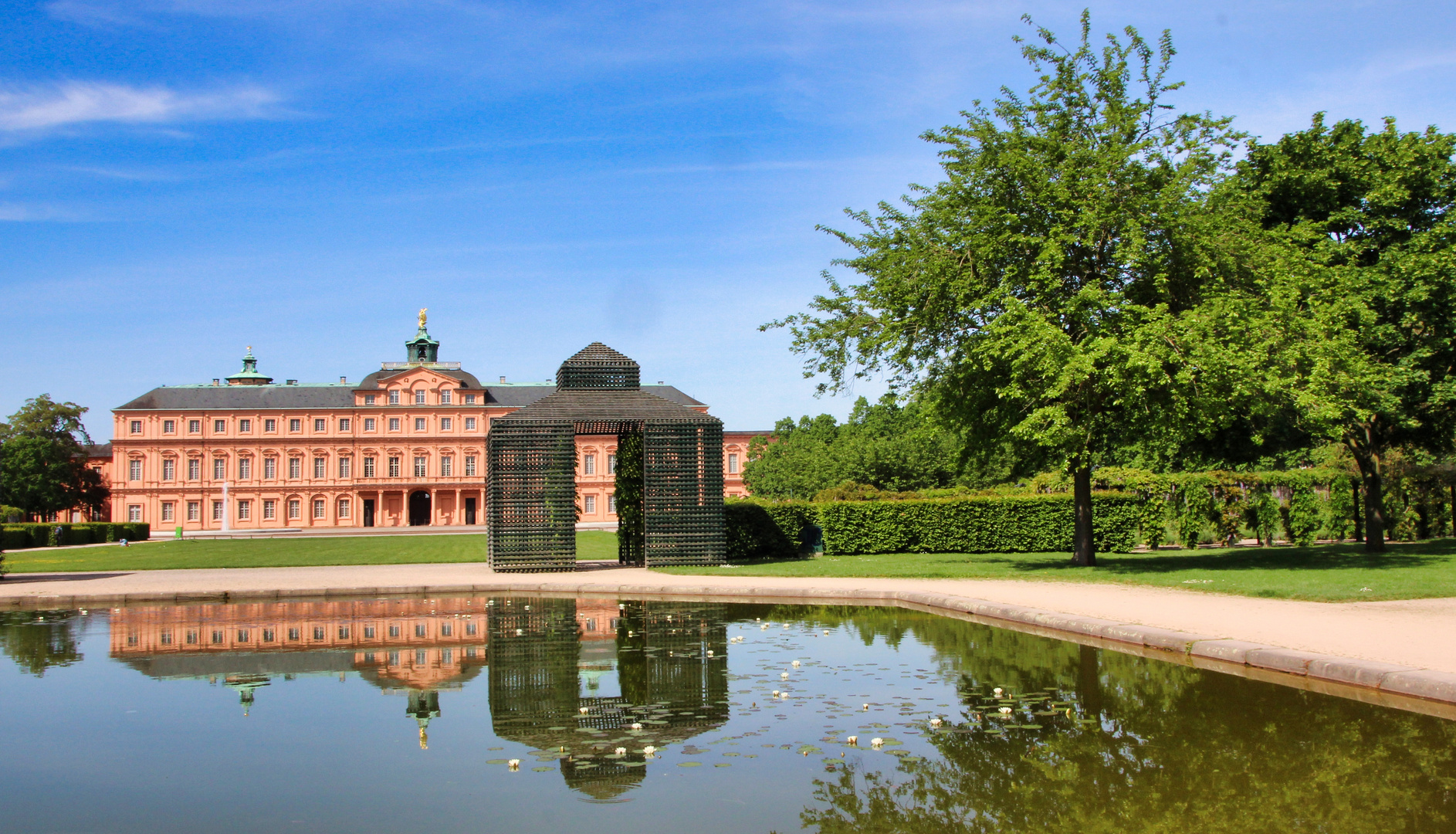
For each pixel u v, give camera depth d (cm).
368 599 1922
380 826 560
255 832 550
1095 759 686
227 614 1662
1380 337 2294
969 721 795
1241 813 572
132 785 643
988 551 2989
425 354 10394
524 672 1035
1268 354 1912
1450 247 2259
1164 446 2466
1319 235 2280
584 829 555
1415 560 2144
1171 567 2105
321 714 845
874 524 2980
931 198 2200
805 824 560
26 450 9056
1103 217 1916
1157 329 1773
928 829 552
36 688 972
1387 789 612
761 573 2236
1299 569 1938
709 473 2527
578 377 2636
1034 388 1992
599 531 6794
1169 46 2067
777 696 897
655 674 1012
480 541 5125
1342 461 3228
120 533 6253
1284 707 829
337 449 9744
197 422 9675
